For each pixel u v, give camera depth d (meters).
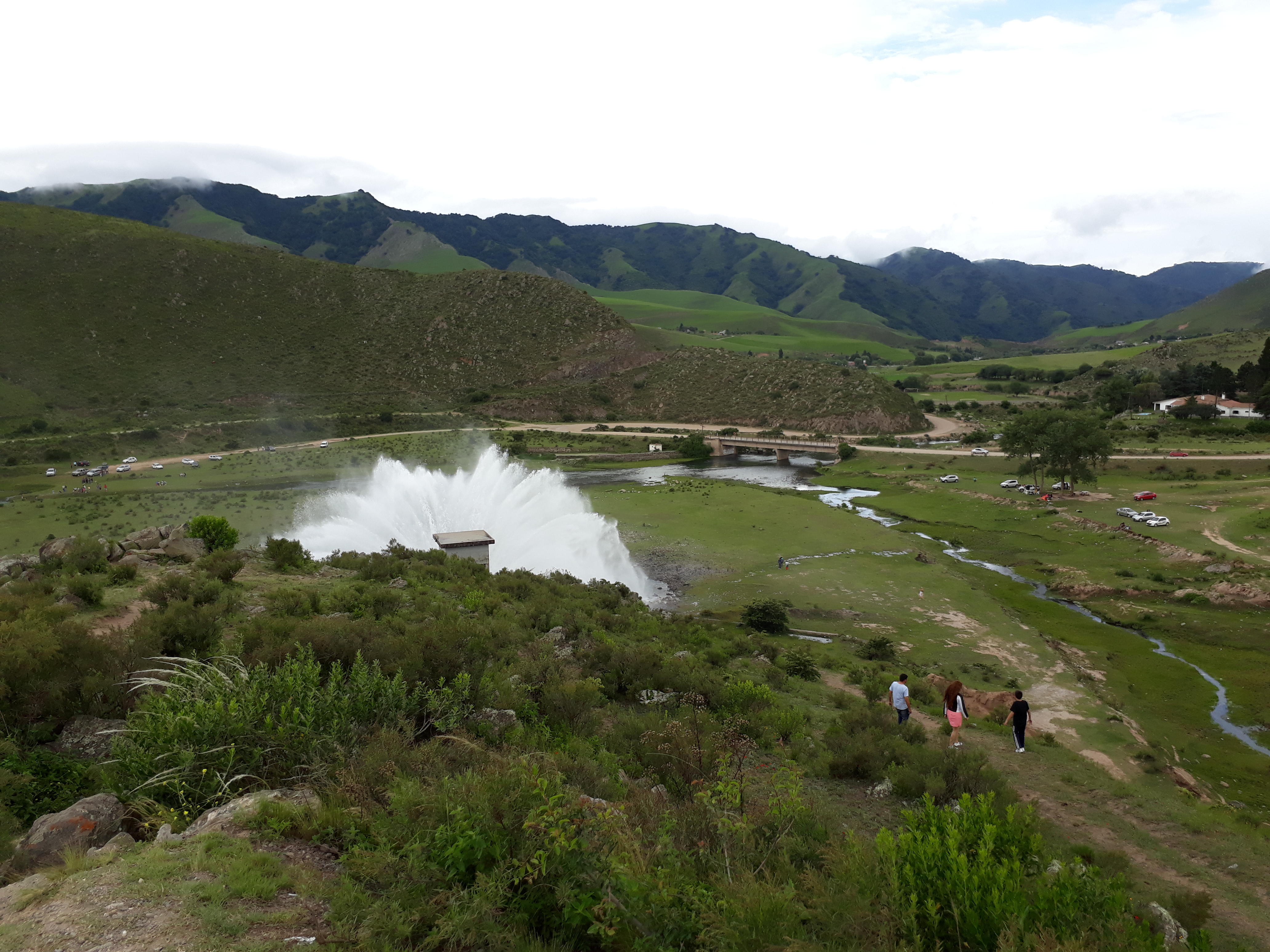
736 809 9.03
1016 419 102.56
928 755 14.80
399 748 9.90
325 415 162.62
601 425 175.88
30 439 130.88
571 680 17.20
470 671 14.70
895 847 6.51
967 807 7.03
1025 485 97.62
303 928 5.97
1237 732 33.19
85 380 157.62
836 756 15.34
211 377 172.00
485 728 12.54
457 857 6.75
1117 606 52.22
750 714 18.61
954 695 19.20
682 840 8.10
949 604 51.47
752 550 66.81
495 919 6.35
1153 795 17.03
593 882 6.54
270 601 22.28
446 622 21.61
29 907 6.07
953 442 147.62
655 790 10.42
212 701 10.54
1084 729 30.20
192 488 105.62
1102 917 5.76
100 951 5.38
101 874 6.57
